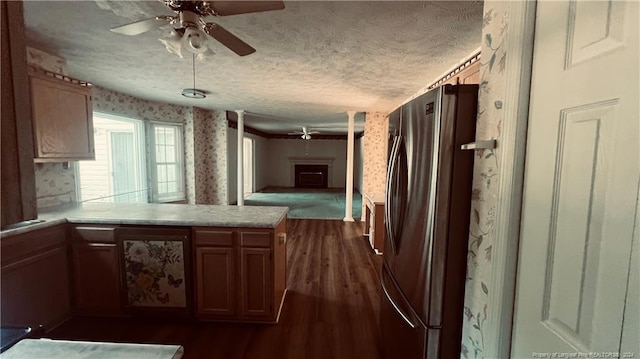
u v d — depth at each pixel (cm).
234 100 467
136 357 75
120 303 234
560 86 75
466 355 122
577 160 69
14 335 87
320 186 1202
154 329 227
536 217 83
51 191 281
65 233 230
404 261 154
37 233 207
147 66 294
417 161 140
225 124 593
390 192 174
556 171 76
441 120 119
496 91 101
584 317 68
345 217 601
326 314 251
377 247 404
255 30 205
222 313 232
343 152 1194
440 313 127
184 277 228
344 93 395
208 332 224
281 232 255
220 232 225
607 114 62
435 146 122
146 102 480
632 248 57
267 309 232
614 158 60
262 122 761
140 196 479
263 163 1135
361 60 263
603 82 63
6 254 187
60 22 200
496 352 97
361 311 256
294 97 430
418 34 207
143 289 231
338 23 193
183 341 214
